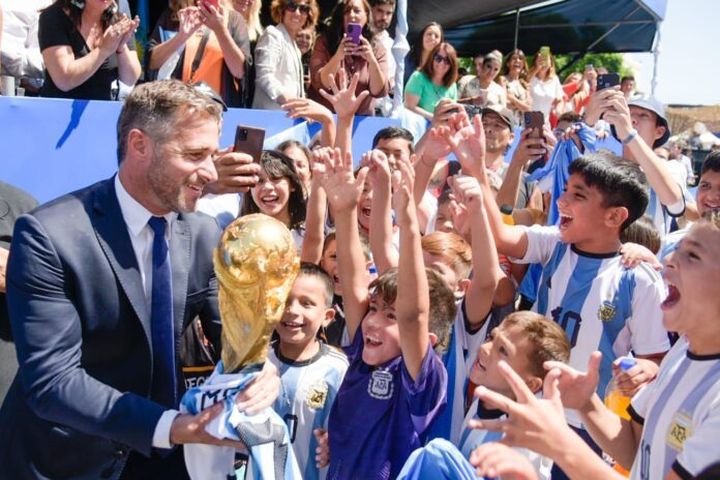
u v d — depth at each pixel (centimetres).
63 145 378
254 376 174
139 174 192
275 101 512
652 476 191
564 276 293
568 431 156
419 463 179
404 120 611
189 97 188
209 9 471
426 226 439
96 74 421
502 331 241
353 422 255
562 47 1312
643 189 284
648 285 275
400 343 241
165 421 176
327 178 265
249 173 233
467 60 1436
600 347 280
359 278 267
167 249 202
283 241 164
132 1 684
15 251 187
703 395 180
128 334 197
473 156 312
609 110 395
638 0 1113
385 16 592
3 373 257
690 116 2255
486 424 160
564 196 291
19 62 468
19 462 203
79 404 179
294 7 528
